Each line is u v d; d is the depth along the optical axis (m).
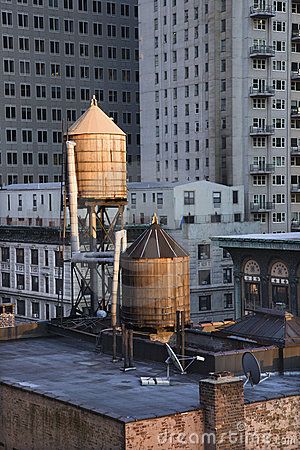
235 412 26.61
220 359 31.80
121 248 42.88
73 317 46.47
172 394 29.39
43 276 101.12
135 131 163.88
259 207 120.88
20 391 30.48
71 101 155.50
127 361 35.81
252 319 39.34
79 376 33.28
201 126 126.00
